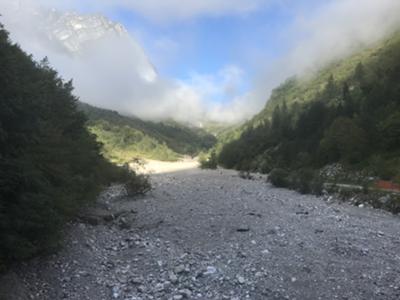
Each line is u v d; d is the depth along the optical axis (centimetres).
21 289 1251
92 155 3061
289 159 9181
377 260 1756
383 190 4234
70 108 3062
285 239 2005
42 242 1407
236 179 6266
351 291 1423
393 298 1379
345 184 5369
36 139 1546
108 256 1703
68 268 1489
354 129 7044
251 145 12156
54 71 3119
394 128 6456
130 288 1395
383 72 12175
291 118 13738
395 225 2708
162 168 10500
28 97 1442
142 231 2156
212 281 1463
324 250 1853
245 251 1797
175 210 2712
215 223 2328
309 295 1382
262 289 1409
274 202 3347
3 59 1353
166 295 1345
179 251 1811
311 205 3381
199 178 6266
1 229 1252
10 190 1289
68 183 1853
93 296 1321
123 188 3559
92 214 2292
